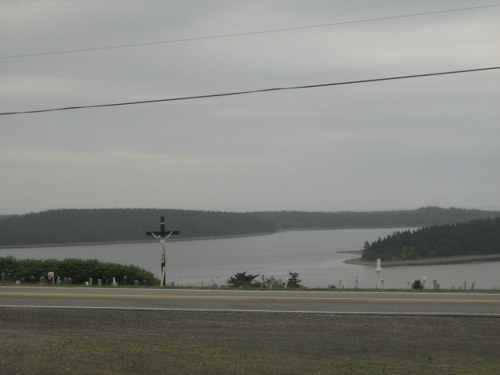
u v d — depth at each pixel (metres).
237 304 18.66
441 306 18.12
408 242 103.25
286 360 11.83
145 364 11.07
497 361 12.19
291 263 99.69
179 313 17.20
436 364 11.84
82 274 31.81
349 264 97.00
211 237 190.50
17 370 10.34
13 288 22.97
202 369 10.84
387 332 14.84
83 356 11.55
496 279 64.62
